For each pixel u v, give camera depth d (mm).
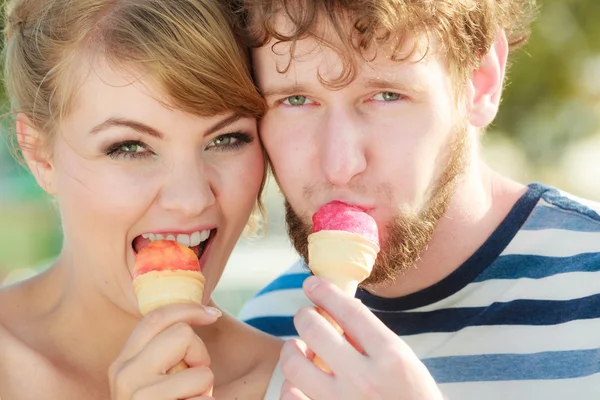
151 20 2391
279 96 2498
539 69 7156
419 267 2881
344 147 2428
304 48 2402
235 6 2547
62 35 2494
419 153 2523
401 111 2508
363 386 2139
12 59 2779
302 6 2371
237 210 2619
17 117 2750
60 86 2512
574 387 2768
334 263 2316
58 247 9102
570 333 2826
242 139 2605
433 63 2523
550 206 3045
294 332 3238
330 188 2492
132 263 2596
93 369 2689
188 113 2404
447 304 2934
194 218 2508
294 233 2627
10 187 8742
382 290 2955
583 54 7141
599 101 7480
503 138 7617
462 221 2879
